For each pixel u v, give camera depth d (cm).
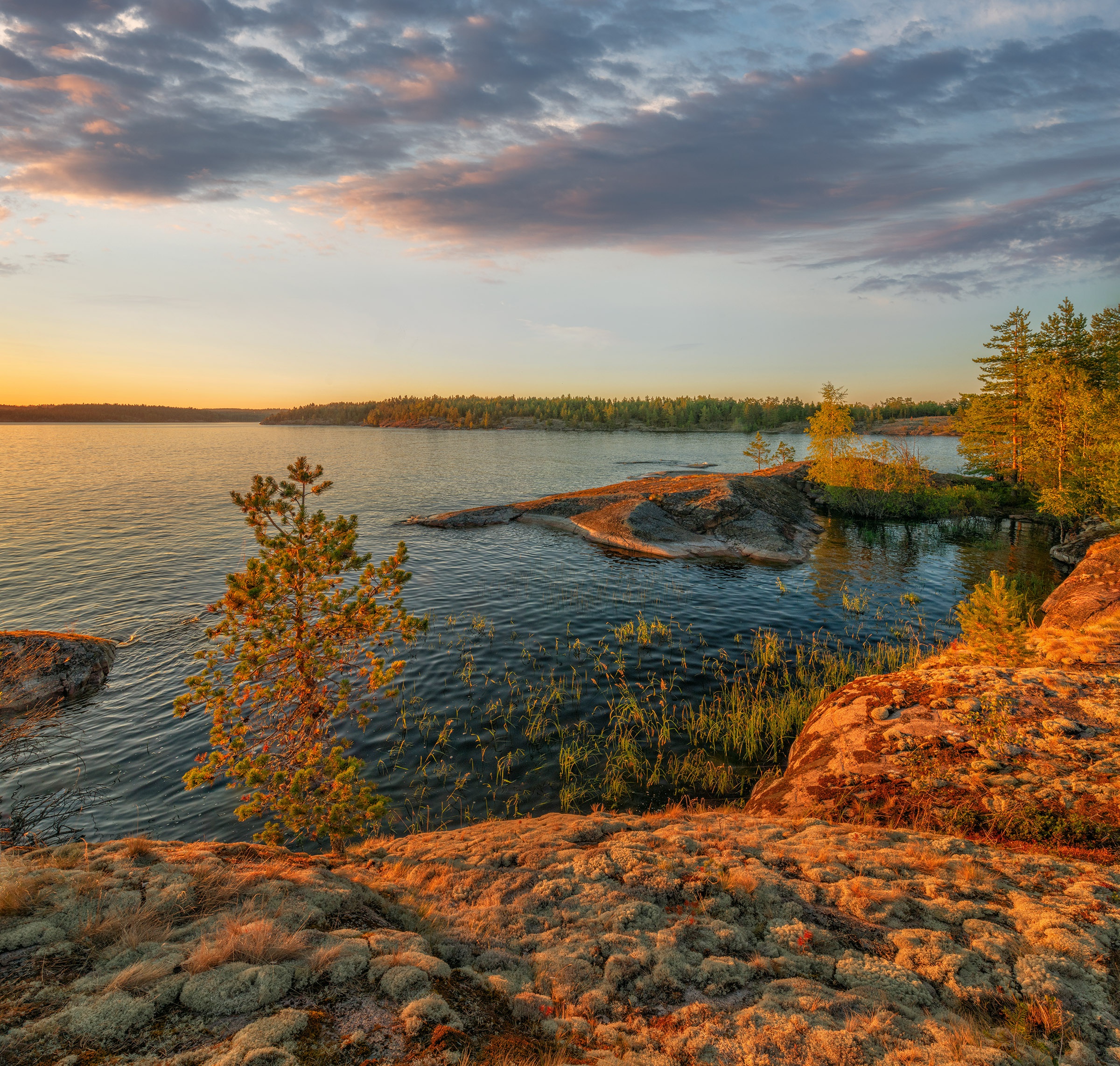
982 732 1254
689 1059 486
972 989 587
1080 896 746
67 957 481
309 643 1043
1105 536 3862
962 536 4919
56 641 2134
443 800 1452
